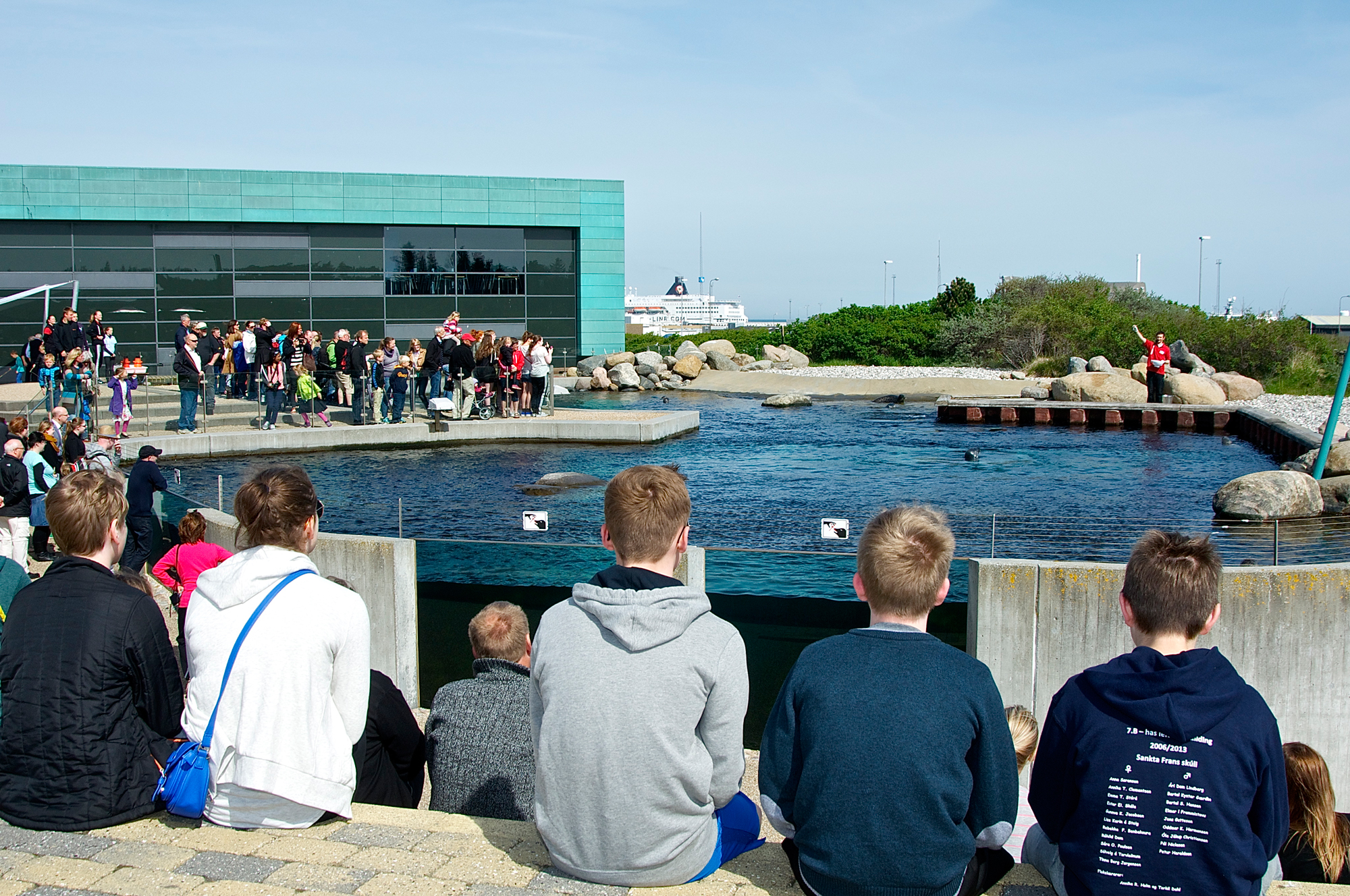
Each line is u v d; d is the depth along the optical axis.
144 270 35.34
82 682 3.48
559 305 39.56
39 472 11.51
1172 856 2.75
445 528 11.80
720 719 3.03
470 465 17.44
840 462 17.84
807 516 12.72
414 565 8.02
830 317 48.97
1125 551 10.12
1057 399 28.59
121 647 3.52
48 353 19.91
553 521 12.23
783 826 3.07
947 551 3.01
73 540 3.60
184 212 35.12
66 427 14.65
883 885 2.86
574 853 3.10
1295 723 6.57
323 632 3.49
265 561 3.54
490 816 4.16
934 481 15.60
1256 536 10.28
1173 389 27.11
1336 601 6.47
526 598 8.59
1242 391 28.23
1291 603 6.46
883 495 14.37
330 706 3.56
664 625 3.00
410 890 3.13
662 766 2.99
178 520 10.95
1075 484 15.28
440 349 21.92
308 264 36.88
